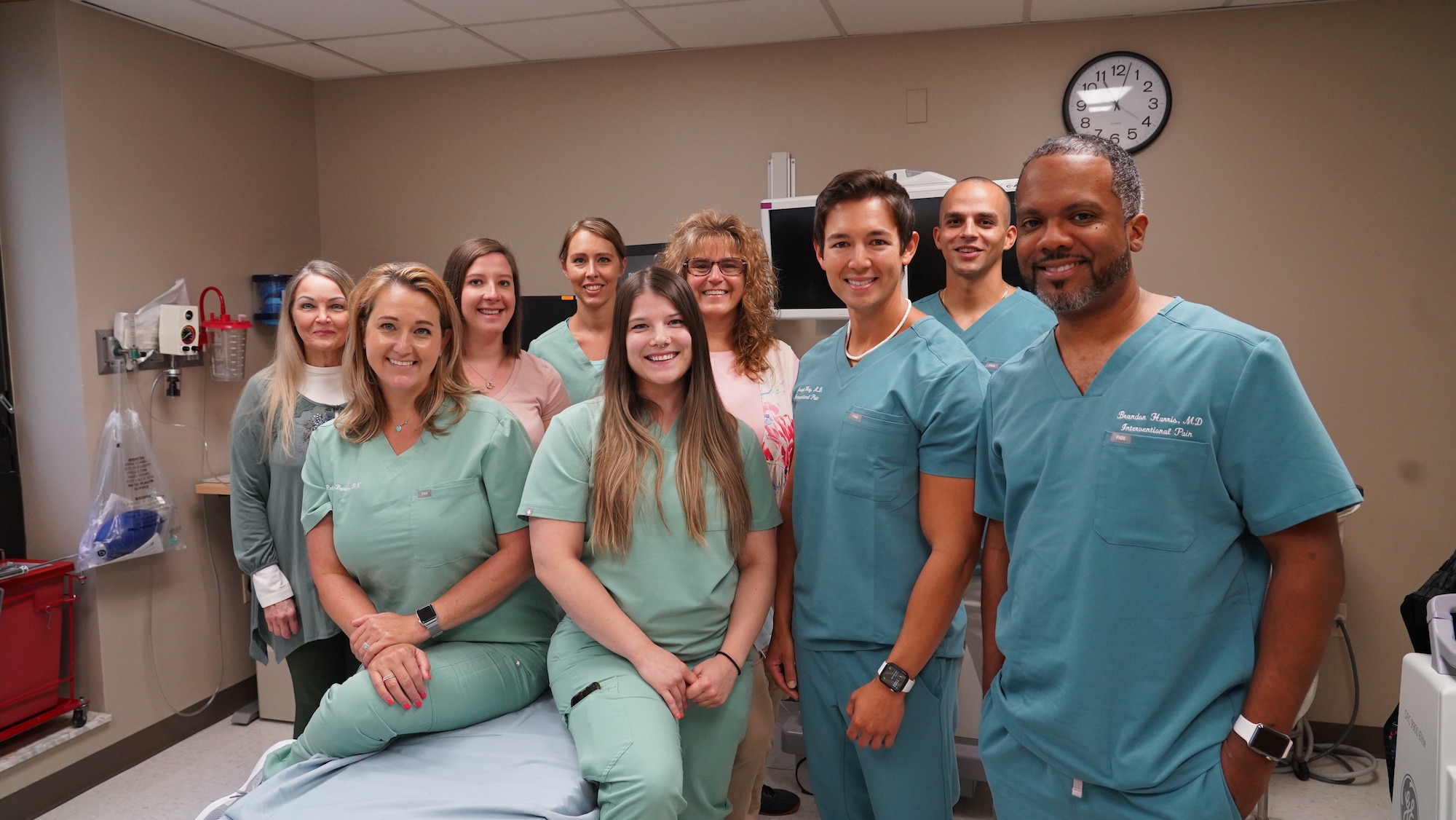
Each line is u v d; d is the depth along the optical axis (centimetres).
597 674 152
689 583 158
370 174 380
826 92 332
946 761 166
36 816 265
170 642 311
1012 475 137
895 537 160
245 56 342
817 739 173
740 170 343
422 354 166
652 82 348
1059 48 311
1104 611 122
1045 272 124
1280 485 114
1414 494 296
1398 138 288
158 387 305
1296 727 287
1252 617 121
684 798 154
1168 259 309
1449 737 111
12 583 259
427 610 163
